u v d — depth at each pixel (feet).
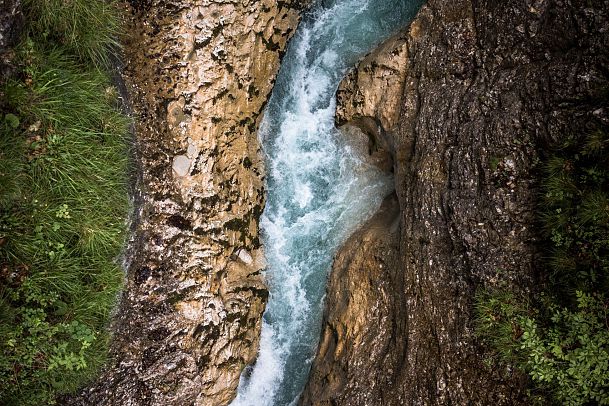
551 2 17.17
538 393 16.67
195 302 21.33
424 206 19.75
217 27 21.67
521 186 17.51
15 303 17.44
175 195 21.34
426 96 20.54
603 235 15.81
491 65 18.83
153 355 20.72
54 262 17.87
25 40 17.20
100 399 19.80
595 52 16.10
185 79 21.31
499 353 17.34
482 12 19.24
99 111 18.79
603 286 15.84
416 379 19.02
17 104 16.76
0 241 16.96
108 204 19.12
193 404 21.13
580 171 16.35
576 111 16.31
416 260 19.77
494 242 17.85
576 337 16.02
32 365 17.80
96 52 19.01
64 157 17.65
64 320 18.21
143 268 20.77
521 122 17.53
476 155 18.39
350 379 20.95
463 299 18.38
